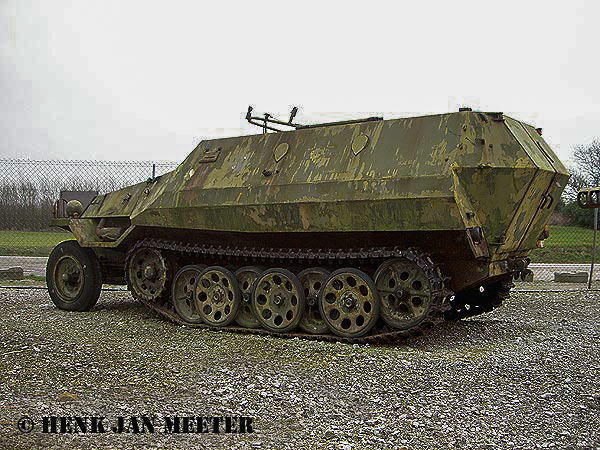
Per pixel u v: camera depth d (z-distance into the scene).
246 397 7.10
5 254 25.94
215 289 11.46
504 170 9.41
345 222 9.92
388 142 10.05
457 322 12.57
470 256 9.83
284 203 10.36
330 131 10.70
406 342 10.42
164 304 12.41
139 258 12.45
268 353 9.31
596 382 7.89
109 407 6.68
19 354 8.68
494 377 8.06
